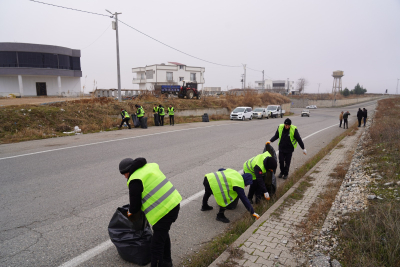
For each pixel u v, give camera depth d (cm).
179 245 378
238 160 878
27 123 1350
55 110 1566
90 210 475
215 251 352
